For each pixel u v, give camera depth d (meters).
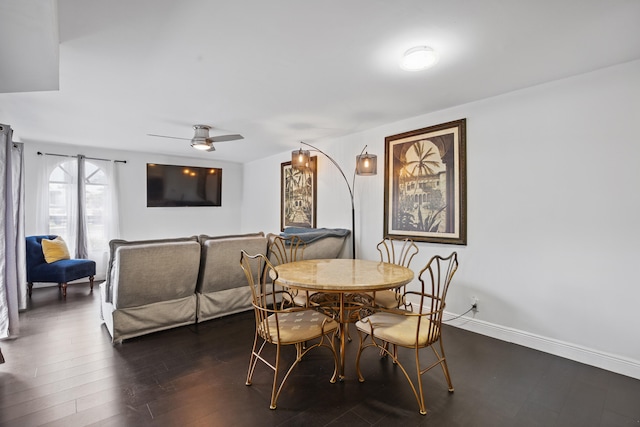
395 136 3.68
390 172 3.75
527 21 1.73
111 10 1.63
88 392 1.98
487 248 2.92
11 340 2.77
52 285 4.85
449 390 2.02
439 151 3.26
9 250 2.81
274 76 2.47
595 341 2.35
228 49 2.06
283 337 1.92
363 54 2.12
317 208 4.93
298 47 2.03
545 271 2.59
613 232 2.27
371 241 4.04
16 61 1.85
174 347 2.66
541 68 2.31
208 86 2.68
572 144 2.44
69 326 3.12
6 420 1.71
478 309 2.98
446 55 2.12
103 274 5.38
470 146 3.04
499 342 2.78
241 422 1.71
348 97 2.93
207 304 3.27
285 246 3.58
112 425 1.68
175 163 6.23
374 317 2.20
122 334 2.74
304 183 5.18
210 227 6.74
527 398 1.95
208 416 1.76
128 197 5.73
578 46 2.00
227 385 2.08
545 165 2.58
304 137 4.53
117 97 2.94
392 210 3.72
